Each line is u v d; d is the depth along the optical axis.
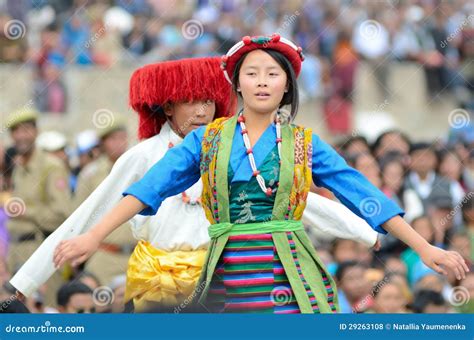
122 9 21.19
